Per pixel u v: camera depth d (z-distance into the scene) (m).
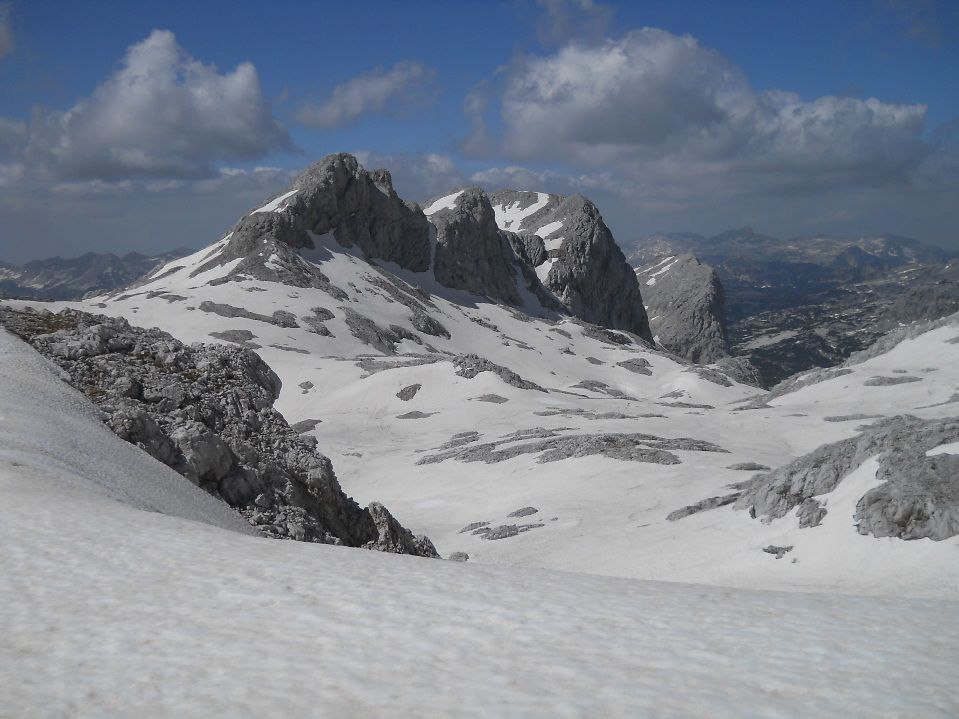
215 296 169.88
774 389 134.12
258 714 6.75
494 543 49.84
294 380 128.12
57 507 14.98
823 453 39.72
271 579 11.30
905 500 31.48
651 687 7.27
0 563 11.47
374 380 122.81
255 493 25.81
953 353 119.75
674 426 93.94
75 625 9.09
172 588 10.68
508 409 109.38
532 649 8.41
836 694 7.00
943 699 6.83
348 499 31.05
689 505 49.47
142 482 20.52
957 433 34.22
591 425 95.44
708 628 9.17
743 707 6.77
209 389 30.27
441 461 80.56
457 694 7.16
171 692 7.24
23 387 23.02
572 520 52.44
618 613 9.84
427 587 11.04
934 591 26.94
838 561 32.03
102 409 24.78
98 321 31.64
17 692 7.22
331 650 8.38
